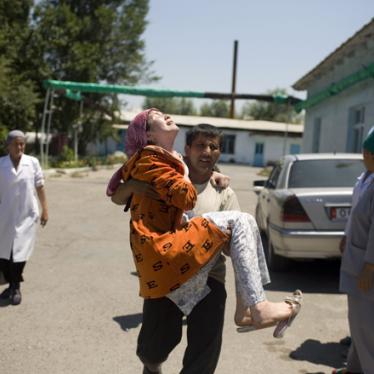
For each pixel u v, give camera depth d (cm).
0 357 405
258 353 425
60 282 621
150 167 254
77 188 1714
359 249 335
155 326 282
